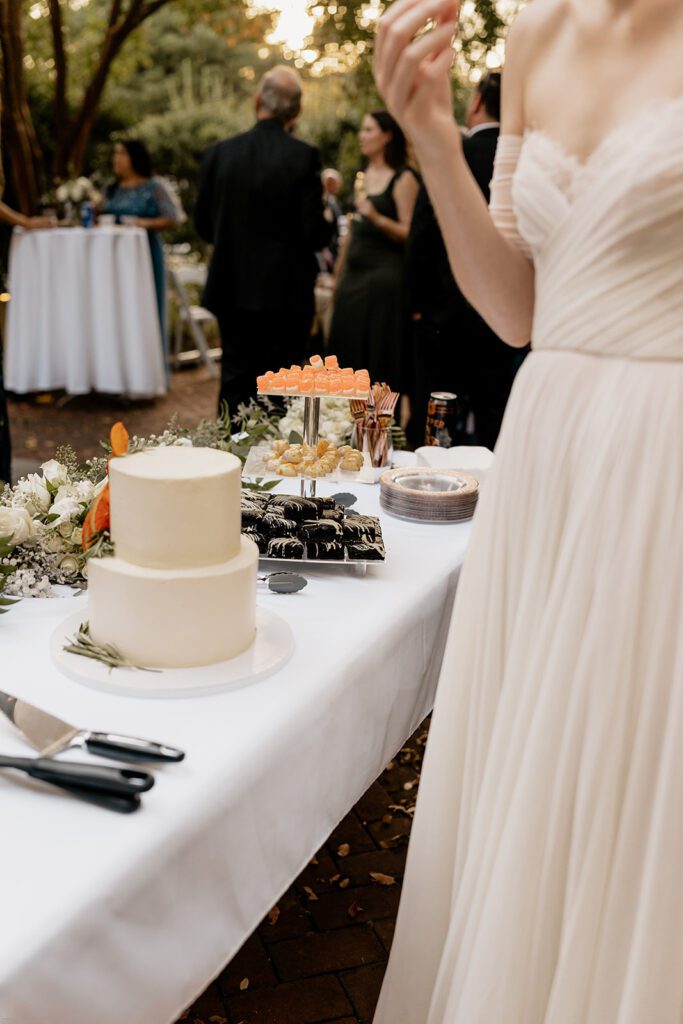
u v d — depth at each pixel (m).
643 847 1.28
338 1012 2.03
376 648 1.69
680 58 1.17
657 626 1.22
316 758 1.49
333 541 2.01
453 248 1.42
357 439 2.86
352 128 13.17
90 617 1.52
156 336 7.30
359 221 5.26
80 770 1.16
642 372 1.22
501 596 1.41
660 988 1.29
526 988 1.38
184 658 1.47
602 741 1.26
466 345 4.17
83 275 6.84
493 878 1.36
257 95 5.24
